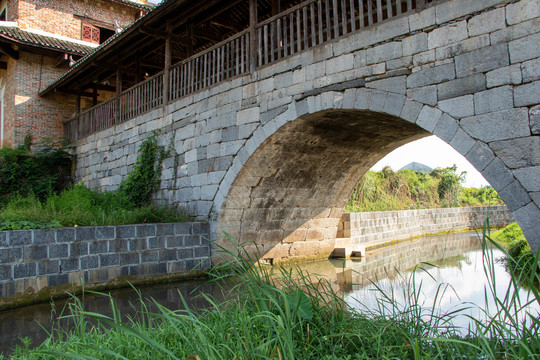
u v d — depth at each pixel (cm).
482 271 1028
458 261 1227
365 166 1223
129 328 313
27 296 748
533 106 522
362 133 968
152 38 1260
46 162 1697
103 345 402
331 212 1327
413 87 639
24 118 1830
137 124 1301
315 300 482
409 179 2523
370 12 712
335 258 1382
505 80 546
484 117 563
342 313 472
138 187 1223
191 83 1095
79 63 1462
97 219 921
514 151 534
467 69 582
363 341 412
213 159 1006
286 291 478
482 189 3158
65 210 962
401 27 658
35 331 603
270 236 1170
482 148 563
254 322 423
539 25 521
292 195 1130
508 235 1684
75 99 1969
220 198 990
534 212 516
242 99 931
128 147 1339
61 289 791
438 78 612
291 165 1022
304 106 795
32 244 764
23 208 1025
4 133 1934
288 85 829
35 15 1925
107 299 792
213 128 1009
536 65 521
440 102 608
